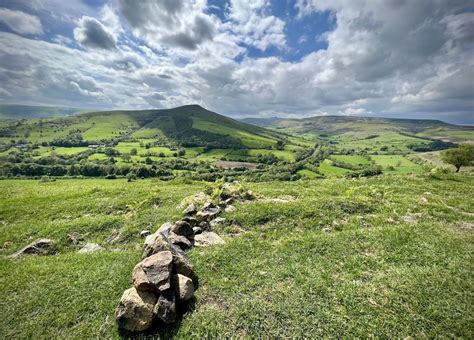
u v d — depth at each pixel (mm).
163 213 21281
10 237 19406
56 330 9812
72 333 9594
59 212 24906
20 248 18172
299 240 15117
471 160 54250
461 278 10742
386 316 9094
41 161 157875
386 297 9914
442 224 16891
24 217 24516
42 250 17219
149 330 9219
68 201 28266
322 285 10852
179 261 11148
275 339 8641
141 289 9477
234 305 10148
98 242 18156
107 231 19547
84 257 15117
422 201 21328
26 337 9539
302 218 18656
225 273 12281
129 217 21641
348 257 13117
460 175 32812
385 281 10867
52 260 15211
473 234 15234
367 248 13938
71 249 17641
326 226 17641
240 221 18484
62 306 10906
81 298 11242
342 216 18938
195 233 16531
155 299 9555
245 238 16031
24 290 12086
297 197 24453
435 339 8086
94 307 10719
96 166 138000
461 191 25172
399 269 11727
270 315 9500
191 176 128875
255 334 8867
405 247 13562
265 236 16594
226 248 14461
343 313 9344
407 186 27109
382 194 23922
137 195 28953
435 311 9016
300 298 10203
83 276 12812
